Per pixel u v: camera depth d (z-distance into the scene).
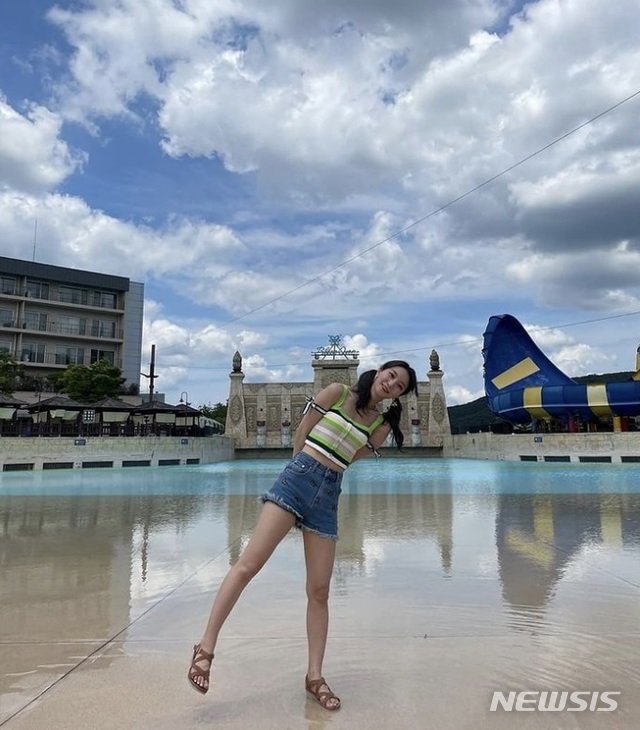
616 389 32.72
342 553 6.37
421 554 6.30
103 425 33.50
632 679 3.06
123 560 6.14
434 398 47.19
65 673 3.16
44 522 8.98
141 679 3.08
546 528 8.02
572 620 4.04
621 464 27.34
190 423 43.62
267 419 48.56
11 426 31.55
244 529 8.19
